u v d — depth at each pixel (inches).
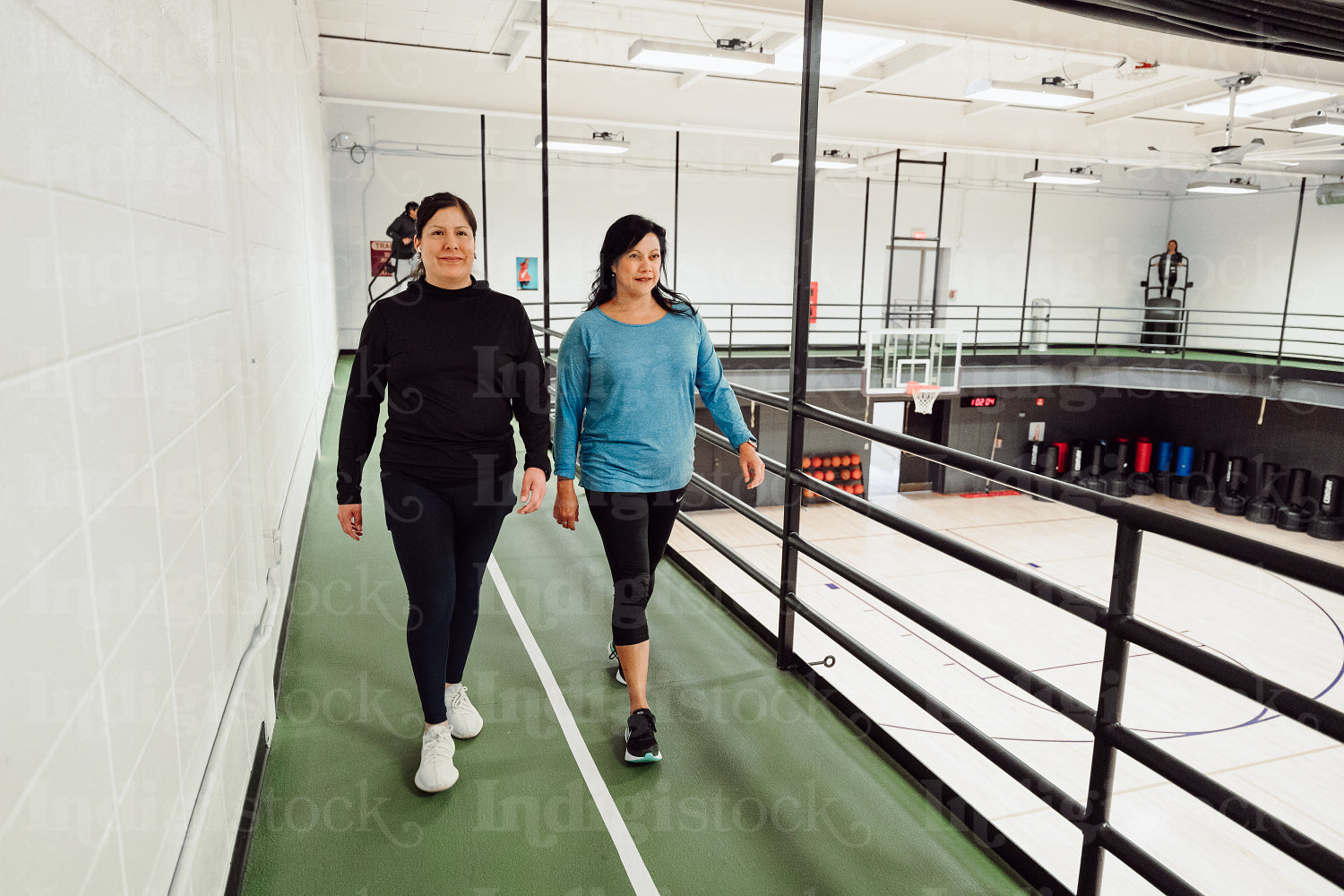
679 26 341.7
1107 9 122.0
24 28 30.5
